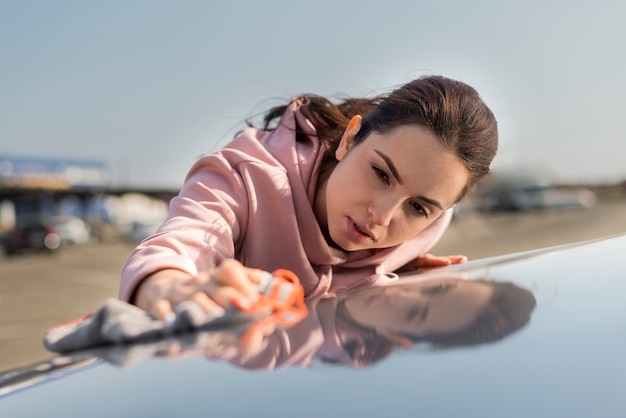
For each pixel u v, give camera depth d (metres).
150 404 0.31
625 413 0.26
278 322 0.45
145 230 21.97
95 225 25.27
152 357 0.39
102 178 30.86
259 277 0.54
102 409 0.31
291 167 1.17
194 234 0.94
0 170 27.95
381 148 1.06
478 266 0.69
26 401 0.35
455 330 0.37
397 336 0.37
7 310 8.31
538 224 17.81
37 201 29.95
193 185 1.11
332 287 1.24
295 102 1.33
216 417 0.28
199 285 0.55
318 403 0.29
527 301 0.44
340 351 0.35
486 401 0.28
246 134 1.29
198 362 0.36
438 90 1.11
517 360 0.32
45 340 0.48
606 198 31.27
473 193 1.34
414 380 0.30
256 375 0.33
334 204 1.12
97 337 0.45
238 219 1.09
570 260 0.62
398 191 1.05
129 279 0.68
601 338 0.34
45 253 17.70
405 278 0.67
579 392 0.28
